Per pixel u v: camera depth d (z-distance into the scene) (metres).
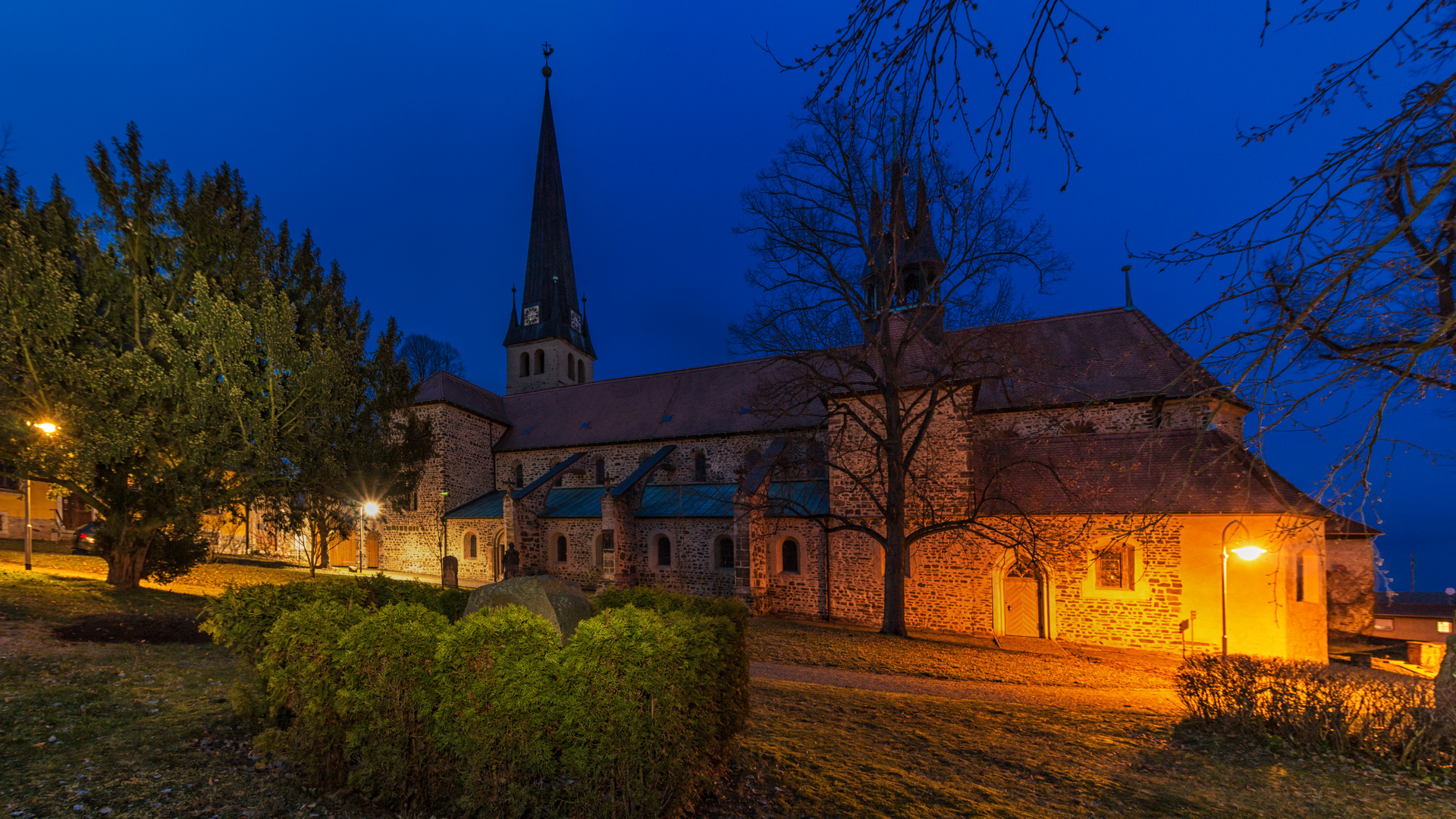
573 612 6.38
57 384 13.40
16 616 11.29
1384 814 6.26
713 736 5.38
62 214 14.85
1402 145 3.95
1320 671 8.80
